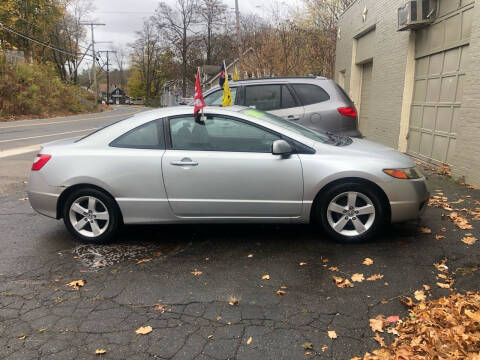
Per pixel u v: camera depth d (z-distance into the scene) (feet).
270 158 13.84
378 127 35.19
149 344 9.02
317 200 14.08
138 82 327.26
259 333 9.29
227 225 16.39
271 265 12.69
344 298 10.64
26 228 16.51
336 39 55.98
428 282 11.28
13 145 43.57
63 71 201.67
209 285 11.55
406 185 13.64
